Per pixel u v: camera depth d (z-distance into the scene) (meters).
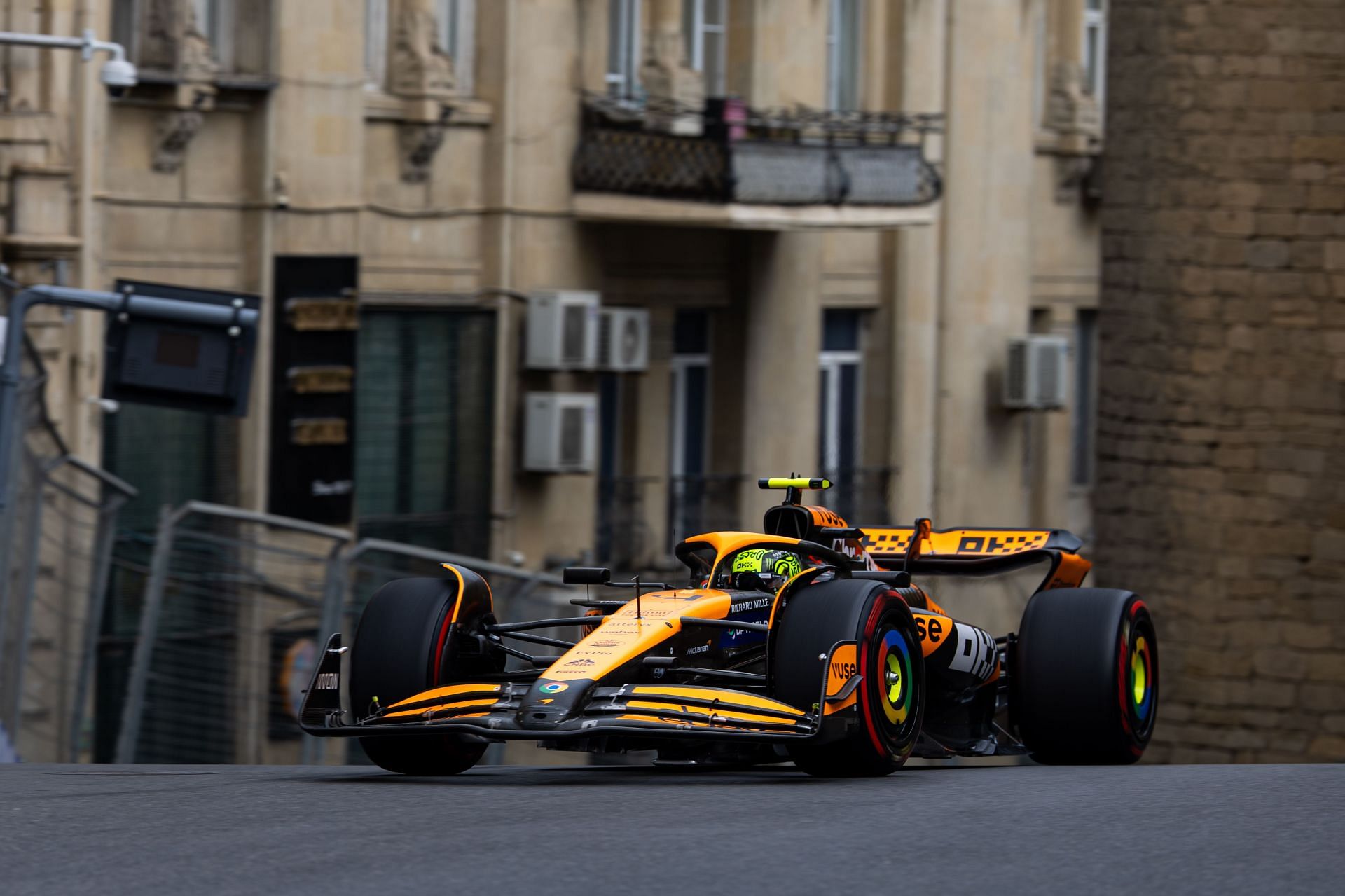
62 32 71.69
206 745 66.00
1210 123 76.69
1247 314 76.06
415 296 87.38
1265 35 75.25
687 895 20.69
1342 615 74.19
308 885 21.23
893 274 110.19
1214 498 77.06
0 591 52.09
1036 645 36.16
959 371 113.06
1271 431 75.62
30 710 57.66
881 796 28.22
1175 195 77.94
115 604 66.94
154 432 77.06
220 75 79.12
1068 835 24.31
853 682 30.08
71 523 59.12
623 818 25.56
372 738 33.16
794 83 101.75
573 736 28.22
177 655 65.81
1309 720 75.00
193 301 48.94
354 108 83.44
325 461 82.69
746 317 101.50
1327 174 74.19
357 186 83.81
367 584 66.00
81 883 21.42
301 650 67.25
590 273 93.81
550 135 91.19
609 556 97.69
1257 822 25.47
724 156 92.88
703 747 33.19
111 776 33.69
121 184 76.19
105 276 74.94
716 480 101.06
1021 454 116.81
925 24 109.69
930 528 40.72
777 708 29.50
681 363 101.50
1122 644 35.88
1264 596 76.00
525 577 67.81
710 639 32.81
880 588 31.16
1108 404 81.38
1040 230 119.56
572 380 93.25
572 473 91.31
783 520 36.72
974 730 38.66
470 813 26.12
